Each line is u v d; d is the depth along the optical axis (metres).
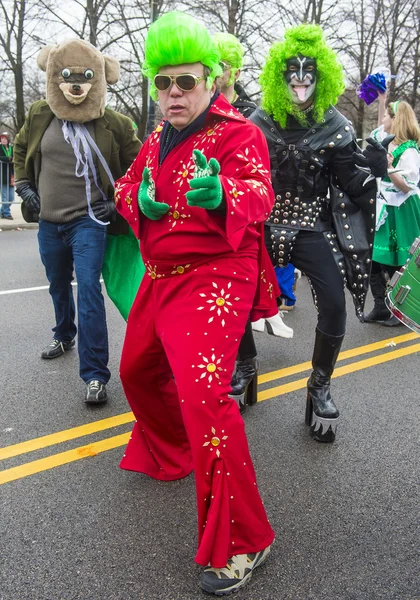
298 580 2.09
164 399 2.54
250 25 19.77
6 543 2.25
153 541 2.28
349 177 2.86
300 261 2.95
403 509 2.51
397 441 3.09
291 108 2.76
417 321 2.22
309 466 2.83
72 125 3.45
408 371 4.09
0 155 11.46
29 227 11.16
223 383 1.99
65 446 2.97
